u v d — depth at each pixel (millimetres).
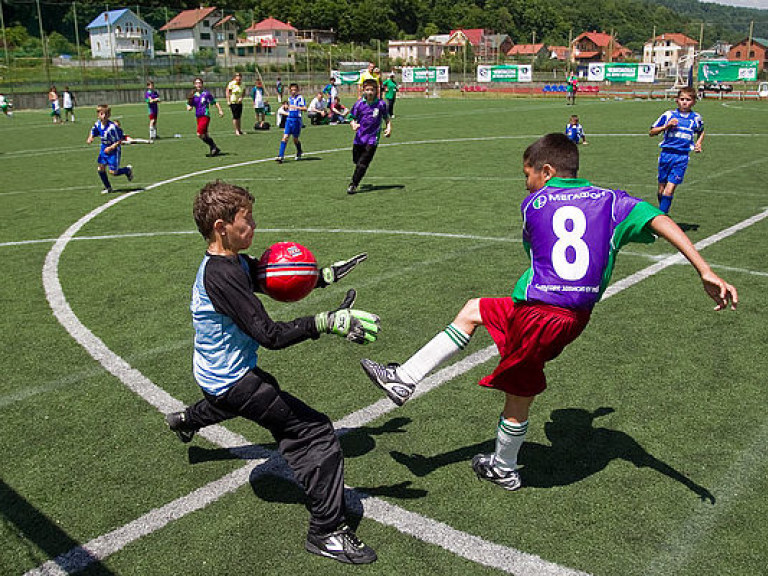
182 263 7297
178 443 3705
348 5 112500
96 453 3621
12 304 6078
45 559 2803
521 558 2736
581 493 3180
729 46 131125
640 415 3898
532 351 2842
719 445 3574
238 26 69375
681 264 6848
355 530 2936
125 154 17391
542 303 2783
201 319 2713
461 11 148250
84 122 29141
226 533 2938
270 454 3586
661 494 3158
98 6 42812
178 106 39062
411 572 2668
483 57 103625
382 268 6879
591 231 2740
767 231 8195
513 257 7203
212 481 3340
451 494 3188
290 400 2793
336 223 9008
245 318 2543
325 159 15727
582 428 3770
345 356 4793
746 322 5285
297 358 4770
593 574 2639
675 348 4816
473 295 6012
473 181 12094
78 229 9125
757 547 2789
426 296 6004
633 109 31531
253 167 14688
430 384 4332
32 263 7445
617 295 5934
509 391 2992
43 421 3973
